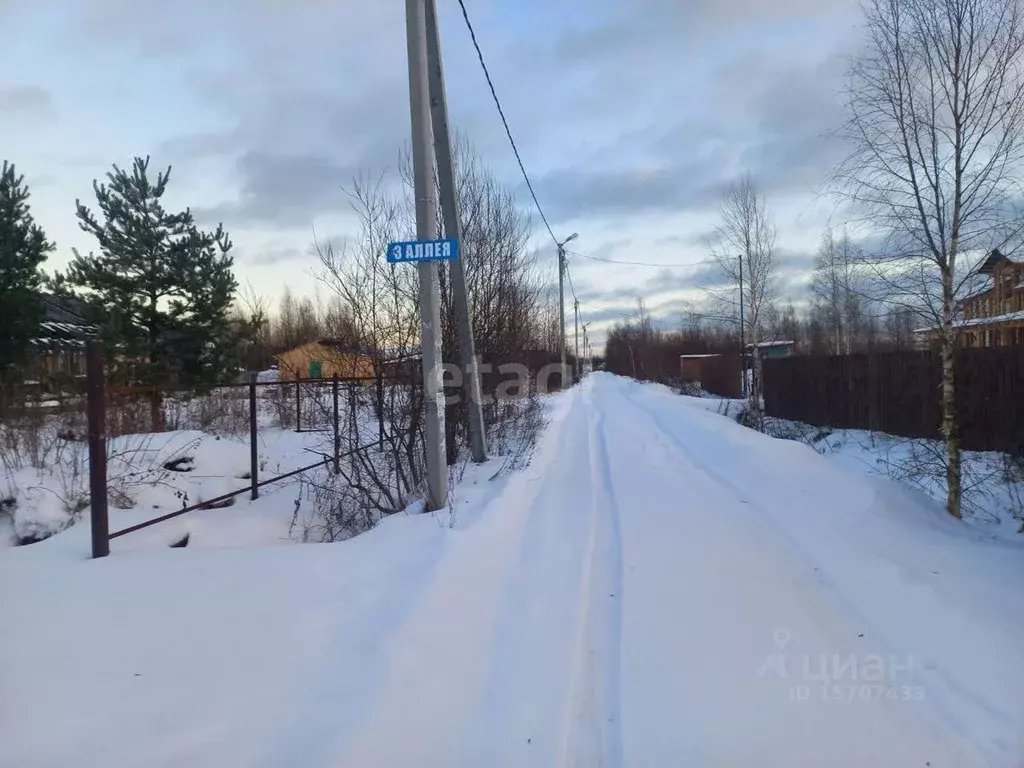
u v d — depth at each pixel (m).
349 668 3.59
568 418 21.20
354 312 9.26
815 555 5.95
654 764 3.01
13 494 6.41
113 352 14.66
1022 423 10.02
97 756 2.76
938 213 7.72
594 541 6.62
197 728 2.98
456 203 9.80
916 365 12.85
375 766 2.85
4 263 14.53
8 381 10.88
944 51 7.39
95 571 5.12
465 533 6.16
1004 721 3.26
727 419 17.00
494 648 4.11
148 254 15.27
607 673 3.88
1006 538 6.82
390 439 8.27
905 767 2.95
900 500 7.50
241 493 8.52
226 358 16.30
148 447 8.06
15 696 3.21
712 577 5.48
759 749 3.10
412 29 7.11
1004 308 10.92
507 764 2.94
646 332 80.12
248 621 4.17
